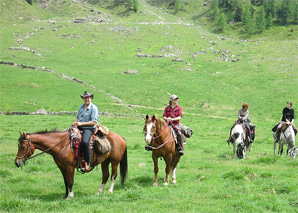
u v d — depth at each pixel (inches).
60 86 2458.2
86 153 383.2
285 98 2455.7
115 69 3277.6
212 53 4210.1
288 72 3223.4
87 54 3991.1
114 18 6063.0
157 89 2657.5
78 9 6417.3
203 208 333.7
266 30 5482.3
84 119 398.9
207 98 2492.6
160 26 5472.4
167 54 4040.4
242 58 3951.8
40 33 4687.5
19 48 3855.8
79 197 384.8
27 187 431.8
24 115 1680.6
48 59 3558.1
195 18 6560.0
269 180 450.9
